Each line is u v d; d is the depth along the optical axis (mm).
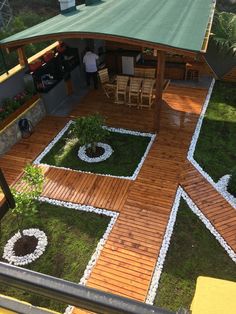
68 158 11609
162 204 9375
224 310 1442
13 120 12281
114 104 15031
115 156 11570
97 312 1375
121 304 1330
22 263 7883
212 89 16156
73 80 15914
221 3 29047
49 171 10992
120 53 17438
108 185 10219
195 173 10555
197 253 7902
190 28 11227
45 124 13742
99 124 11031
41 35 11227
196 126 13117
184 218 8906
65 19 13656
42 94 13883
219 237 8289
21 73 13062
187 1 15078
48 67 14188
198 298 1508
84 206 9484
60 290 1415
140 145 12094
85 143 11000
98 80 16812
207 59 16750
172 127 13094
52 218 9141
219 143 12078
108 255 7949
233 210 9094
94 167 11070
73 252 8102
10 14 31562
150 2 14641
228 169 10695
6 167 11328
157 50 10195
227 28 16344
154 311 1298
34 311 1654
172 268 7570
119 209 9273
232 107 14500
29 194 7934
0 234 8727
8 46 11961
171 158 11305
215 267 7551
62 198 9789
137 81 14320
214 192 9742
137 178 10445
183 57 16719
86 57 15141
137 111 14391
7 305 1691
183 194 9734
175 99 15266
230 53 16156
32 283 1462
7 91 12484
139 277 7391
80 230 8711
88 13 13836
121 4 14609
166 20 11891
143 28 10789
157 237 8344
